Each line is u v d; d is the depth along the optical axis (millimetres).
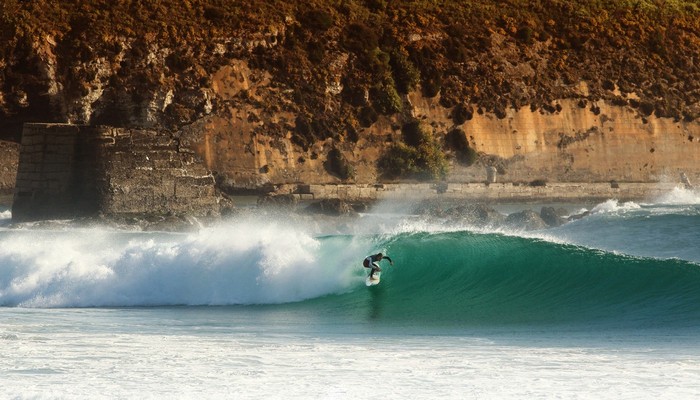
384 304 110062
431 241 118500
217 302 111750
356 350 79938
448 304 110062
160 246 117000
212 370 70688
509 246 118562
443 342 85062
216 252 114438
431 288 115688
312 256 113875
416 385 65688
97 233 169375
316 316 102750
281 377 68250
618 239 178375
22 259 118312
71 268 115562
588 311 105250
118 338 86125
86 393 63281
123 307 110000
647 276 113438
